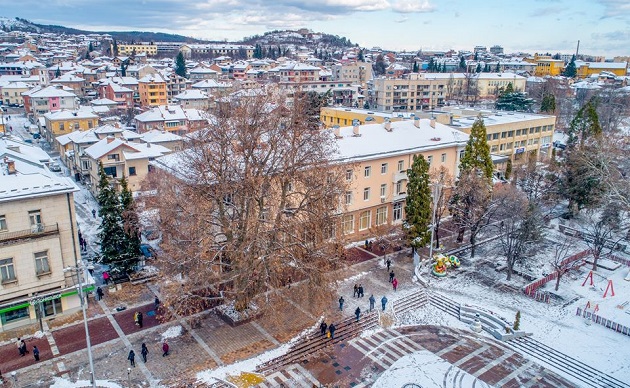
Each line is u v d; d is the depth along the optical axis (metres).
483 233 61.84
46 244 38.22
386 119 66.62
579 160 64.25
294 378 33.59
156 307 42.41
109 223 45.47
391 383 33.25
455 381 33.62
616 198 58.75
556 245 56.81
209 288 43.62
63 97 136.00
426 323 41.78
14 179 37.72
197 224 37.75
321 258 39.44
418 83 161.25
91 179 77.62
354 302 44.06
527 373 34.84
